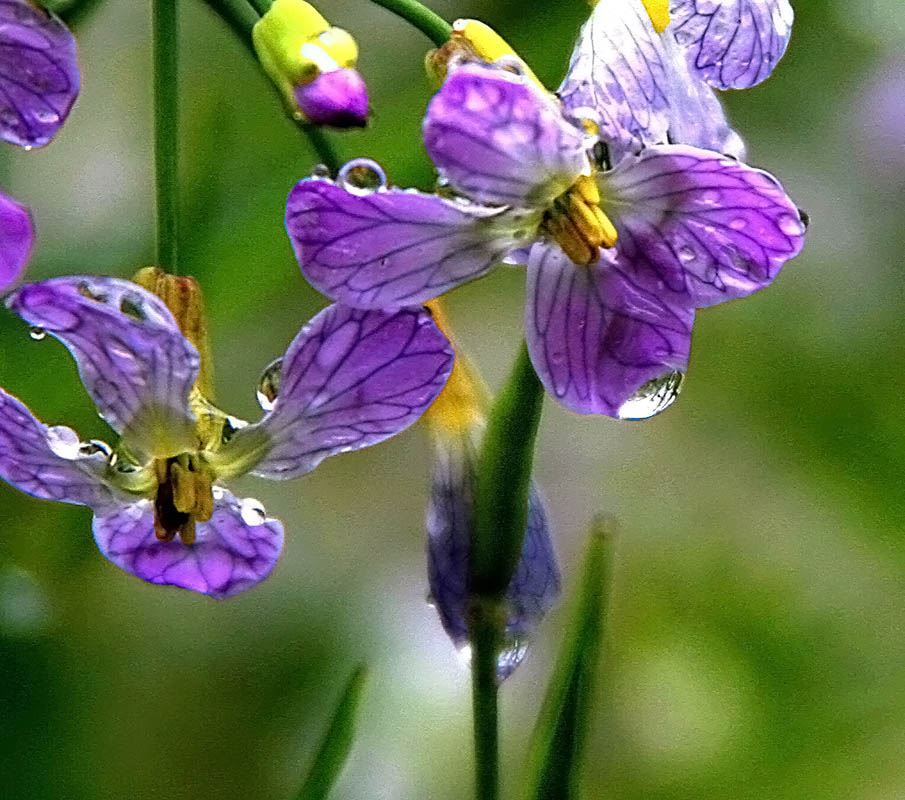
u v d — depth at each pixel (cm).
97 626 20
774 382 23
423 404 17
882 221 24
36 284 16
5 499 19
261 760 22
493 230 16
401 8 17
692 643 23
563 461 27
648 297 17
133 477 17
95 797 19
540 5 19
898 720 21
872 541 22
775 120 24
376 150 19
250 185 19
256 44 17
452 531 17
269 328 22
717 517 26
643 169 17
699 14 17
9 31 16
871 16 23
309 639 23
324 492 26
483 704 17
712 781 21
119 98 22
